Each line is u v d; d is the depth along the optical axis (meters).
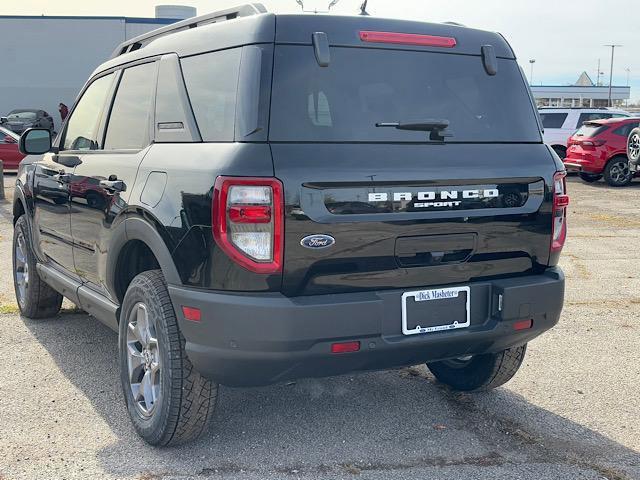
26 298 6.00
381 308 3.33
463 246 3.56
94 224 4.36
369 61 3.54
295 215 3.17
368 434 3.98
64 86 34.09
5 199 14.48
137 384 3.93
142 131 4.08
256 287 3.19
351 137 3.39
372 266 3.35
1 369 4.92
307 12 3.50
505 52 3.96
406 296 3.42
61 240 5.04
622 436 4.00
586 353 5.43
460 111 3.70
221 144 3.35
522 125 3.87
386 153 3.40
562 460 3.69
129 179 3.91
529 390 4.68
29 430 3.97
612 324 6.21
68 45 33.88
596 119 19.64
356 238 3.29
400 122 3.50
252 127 3.25
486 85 3.84
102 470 3.52
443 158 3.52
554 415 4.28
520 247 3.72
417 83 3.63
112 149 4.41
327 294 3.29
